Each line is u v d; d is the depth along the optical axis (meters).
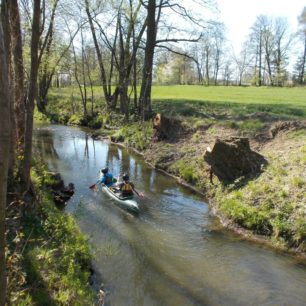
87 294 6.99
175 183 15.73
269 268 8.94
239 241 10.30
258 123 18.66
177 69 73.94
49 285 6.60
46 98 43.25
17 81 10.80
